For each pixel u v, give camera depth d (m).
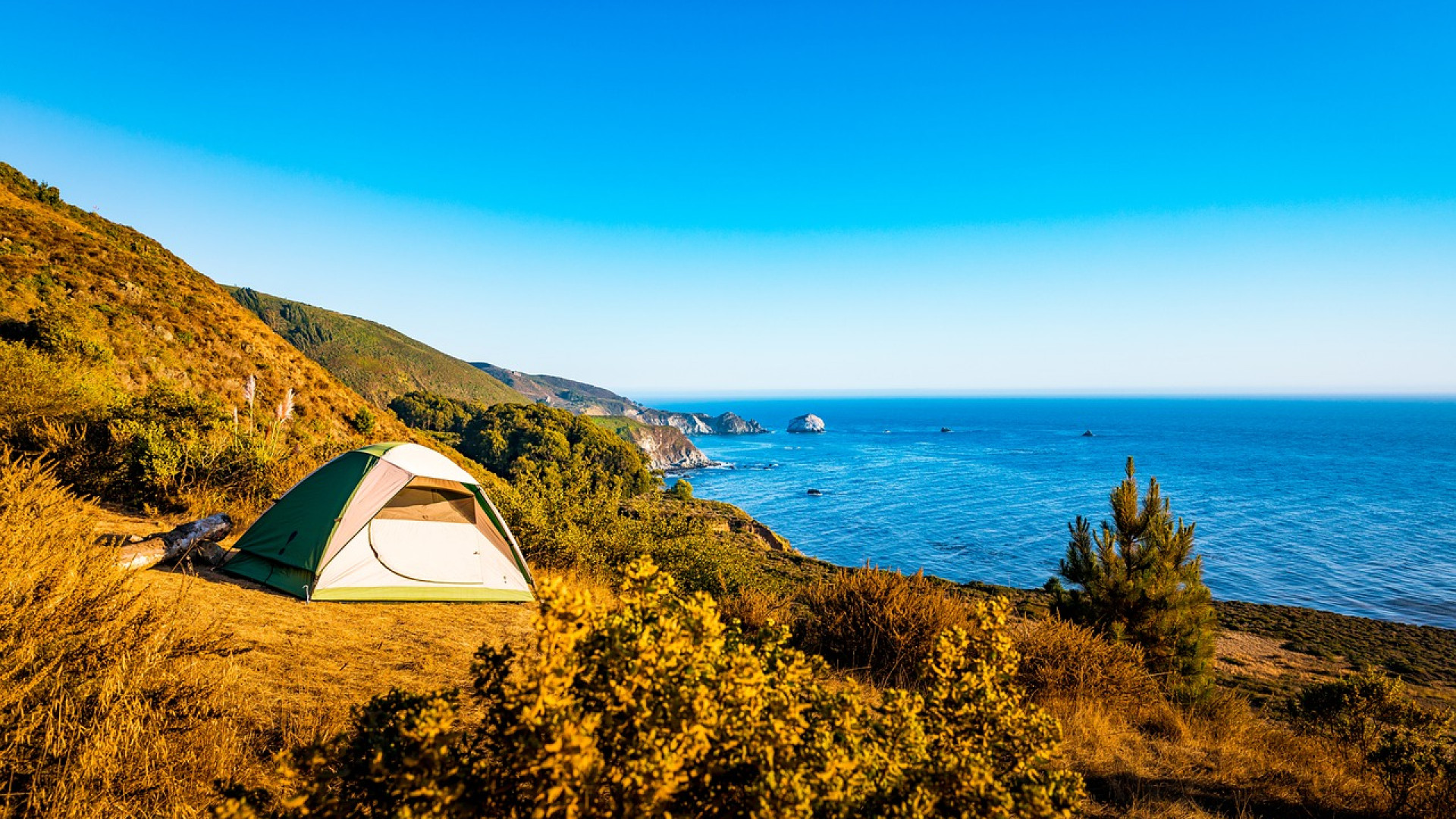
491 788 1.79
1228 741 6.52
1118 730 6.26
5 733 2.63
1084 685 6.90
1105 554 9.59
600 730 1.80
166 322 25.67
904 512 88.31
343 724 3.63
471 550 7.93
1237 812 4.75
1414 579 54.81
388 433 30.84
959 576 56.38
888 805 1.96
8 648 2.85
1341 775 5.79
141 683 3.16
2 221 28.20
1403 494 102.19
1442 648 31.09
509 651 2.03
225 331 28.47
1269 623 33.16
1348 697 8.41
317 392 29.20
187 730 3.12
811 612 8.30
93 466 9.54
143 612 3.68
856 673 7.10
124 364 21.36
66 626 3.12
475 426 89.06
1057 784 2.24
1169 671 8.64
